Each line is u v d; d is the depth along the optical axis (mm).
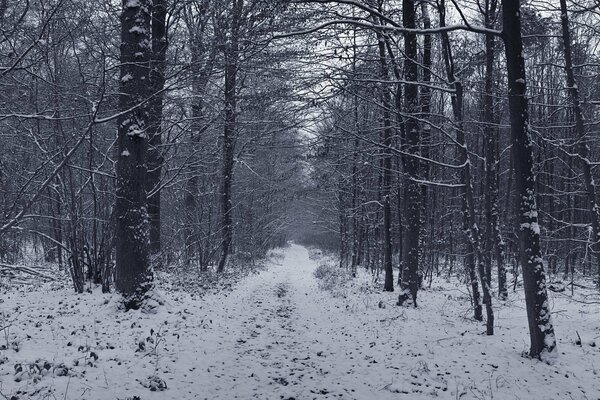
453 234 25750
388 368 7320
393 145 14758
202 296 13312
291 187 27531
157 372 6539
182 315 10336
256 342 8969
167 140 14336
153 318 9797
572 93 10945
